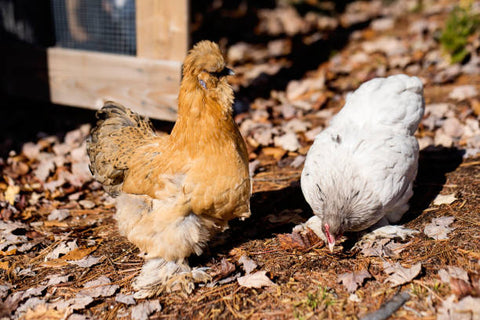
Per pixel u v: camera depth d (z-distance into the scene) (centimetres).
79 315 94
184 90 96
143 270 101
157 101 148
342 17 269
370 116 110
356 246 105
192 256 107
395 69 184
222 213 98
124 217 101
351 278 95
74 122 165
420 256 99
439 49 192
